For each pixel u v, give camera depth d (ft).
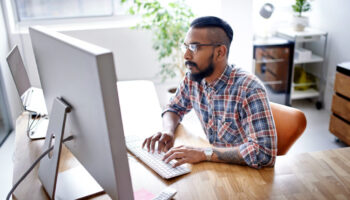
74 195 3.62
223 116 4.97
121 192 2.71
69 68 2.81
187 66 4.79
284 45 11.60
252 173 4.05
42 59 3.51
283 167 4.17
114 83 2.42
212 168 4.18
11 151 9.71
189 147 4.42
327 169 4.09
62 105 3.15
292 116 4.89
